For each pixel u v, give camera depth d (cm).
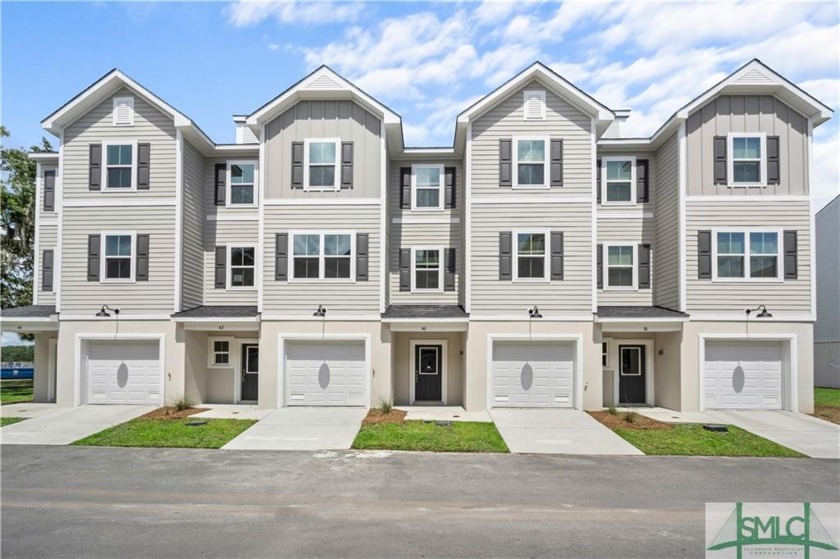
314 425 1331
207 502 781
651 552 617
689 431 1274
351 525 693
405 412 1521
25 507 759
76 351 1614
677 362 1575
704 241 1568
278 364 1569
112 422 1368
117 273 1627
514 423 1361
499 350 1580
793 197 1566
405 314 1562
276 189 1602
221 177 1806
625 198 1758
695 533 677
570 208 1562
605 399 1736
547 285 1553
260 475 924
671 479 912
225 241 1792
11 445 1147
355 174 1598
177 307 1612
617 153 1766
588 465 1002
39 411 1520
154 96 1622
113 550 613
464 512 744
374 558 593
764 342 1578
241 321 1580
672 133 1631
